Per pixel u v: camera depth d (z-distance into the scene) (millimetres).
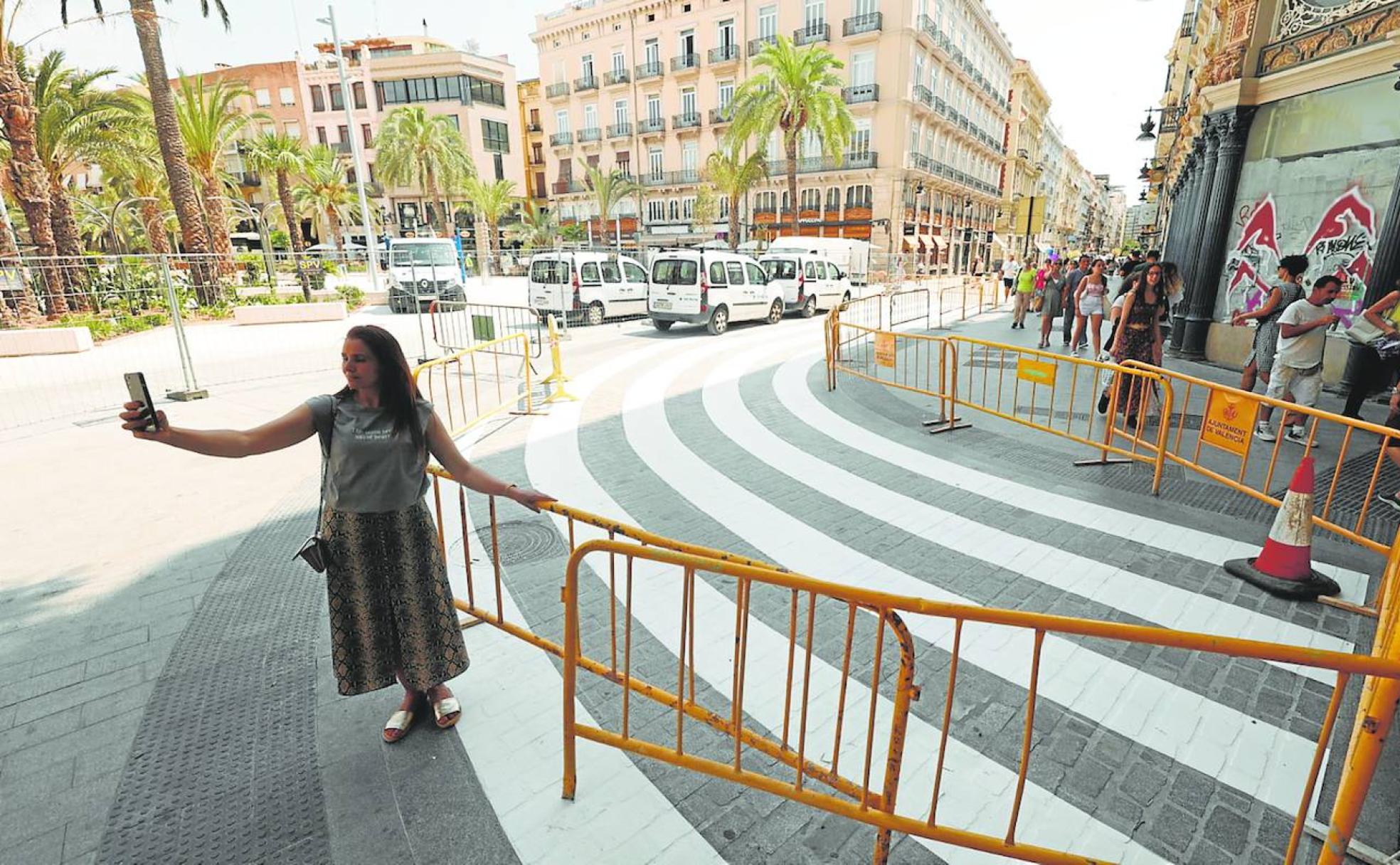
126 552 4449
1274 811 2383
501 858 2232
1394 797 2375
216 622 3609
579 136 51812
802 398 9062
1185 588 3924
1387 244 7434
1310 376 6180
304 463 6328
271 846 2264
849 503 5336
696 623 3645
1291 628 3492
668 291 15352
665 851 2254
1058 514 5031
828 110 30266
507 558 4387
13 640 3457
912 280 33344
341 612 2514
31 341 12250
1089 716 2875
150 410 2006
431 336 15164
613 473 6105
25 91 15453
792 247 28141
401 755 2678
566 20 49562
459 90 53594
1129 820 2355
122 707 2943
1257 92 9258
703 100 44656
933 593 3922
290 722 2857
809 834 2322
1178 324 11008
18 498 5426
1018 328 16578
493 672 3219
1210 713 2879
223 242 23094
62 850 2238
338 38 24047
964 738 2754
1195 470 5562
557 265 16344
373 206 50969
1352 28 7883
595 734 2391
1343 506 4887
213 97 22297
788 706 2137
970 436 7129
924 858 2219
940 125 43594
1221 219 9953
